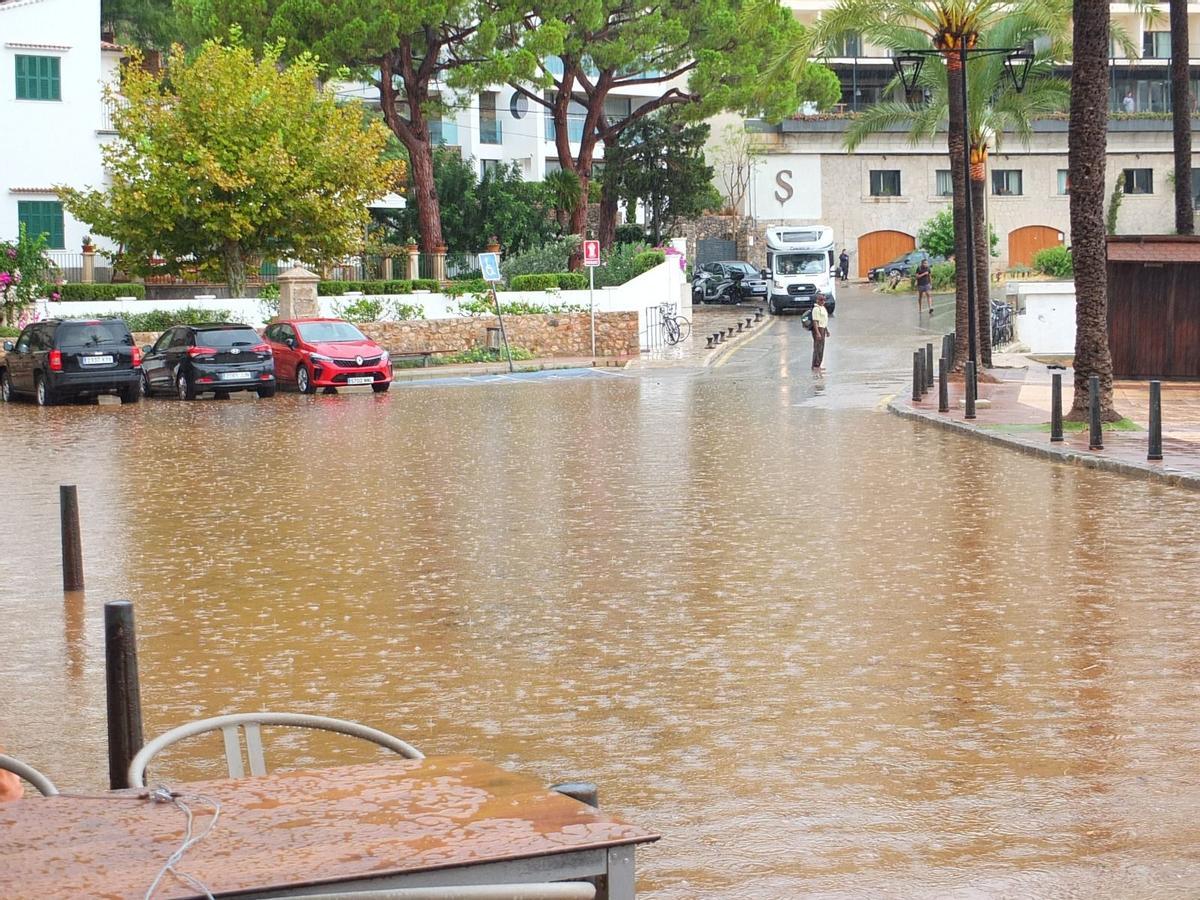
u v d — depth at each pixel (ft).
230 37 164.76
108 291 154.40
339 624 36.78
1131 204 295.89
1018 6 123.95
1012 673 30.35
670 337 175.73
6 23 169.17
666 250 196.54
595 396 114.73
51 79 171.94
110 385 119.44
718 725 26.86
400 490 62.90
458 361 160.76
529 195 209.15
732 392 114.83
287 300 152.35
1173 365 114.73
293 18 173.88
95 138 174.81
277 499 60.90
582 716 27.71
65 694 30.48
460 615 37.52
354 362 127.44
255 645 34.60
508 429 89.66
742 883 19.16
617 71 213.87
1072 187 80.94
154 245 155.94
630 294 175.22
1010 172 297.12
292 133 156.66
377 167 164.76
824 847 20.47
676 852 20.40
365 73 184.55
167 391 128.77
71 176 173.88
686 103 214.69
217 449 81.76
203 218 153.28
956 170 116.67
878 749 25.13
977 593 38.96
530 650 33.37
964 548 46.09
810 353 156.46
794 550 46.26
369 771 11.41
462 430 89.86
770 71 123.65
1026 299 156.56
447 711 28.30
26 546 49.96
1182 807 21.86
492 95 266.16
